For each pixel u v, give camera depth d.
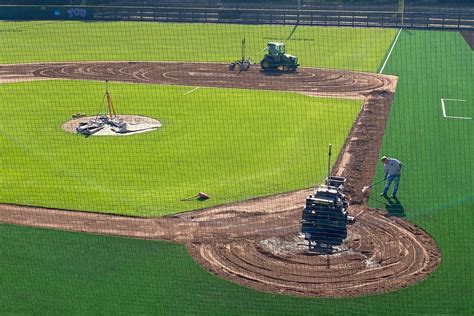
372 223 21.91
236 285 17.98
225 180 26.06
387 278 18.36
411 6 83.81
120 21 79.81
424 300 17.22
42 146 30.39
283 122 35.00
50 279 18.19
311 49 61.09
